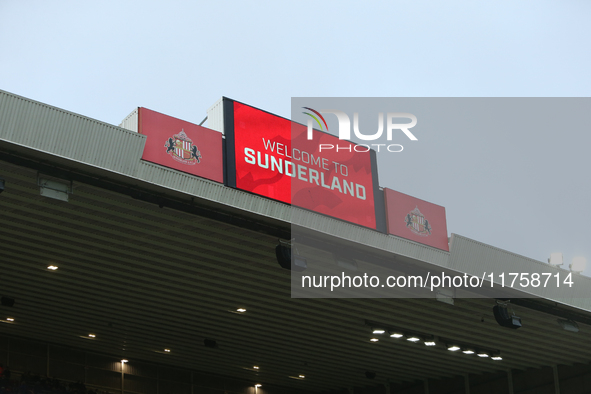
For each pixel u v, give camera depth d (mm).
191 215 17547
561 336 26844
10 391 26844
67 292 22625
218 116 17844
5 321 25875
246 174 17422
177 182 16250
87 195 16312
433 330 26641
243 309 24438
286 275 21375
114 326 26484
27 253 19750
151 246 19297
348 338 27875
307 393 36156
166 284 21906
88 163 14984
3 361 27750
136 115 16422
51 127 14578
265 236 18734
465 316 25078
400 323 26031
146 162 15789
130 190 15938
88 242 18797
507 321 22766
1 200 16578
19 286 22188
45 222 17719
